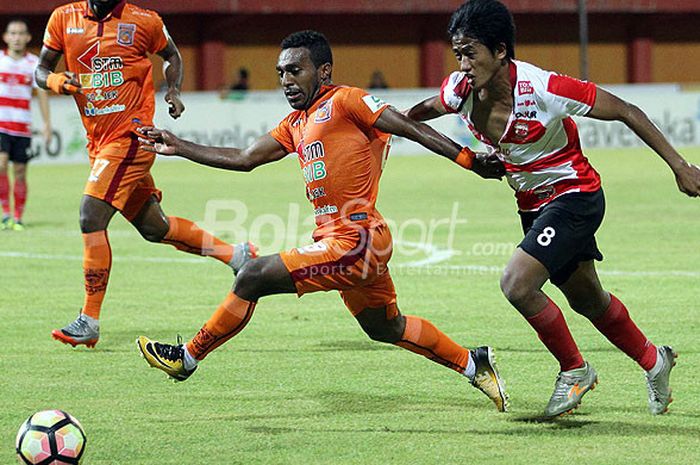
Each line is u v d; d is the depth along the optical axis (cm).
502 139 1761
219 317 1817
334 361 2316
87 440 1733
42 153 8356
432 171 7862
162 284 3353
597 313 1873
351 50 12550
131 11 2516
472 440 1722
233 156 1889
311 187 1830
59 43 2516
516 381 2125
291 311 2895
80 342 2391
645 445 1686
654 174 7206
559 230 1755
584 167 1794
